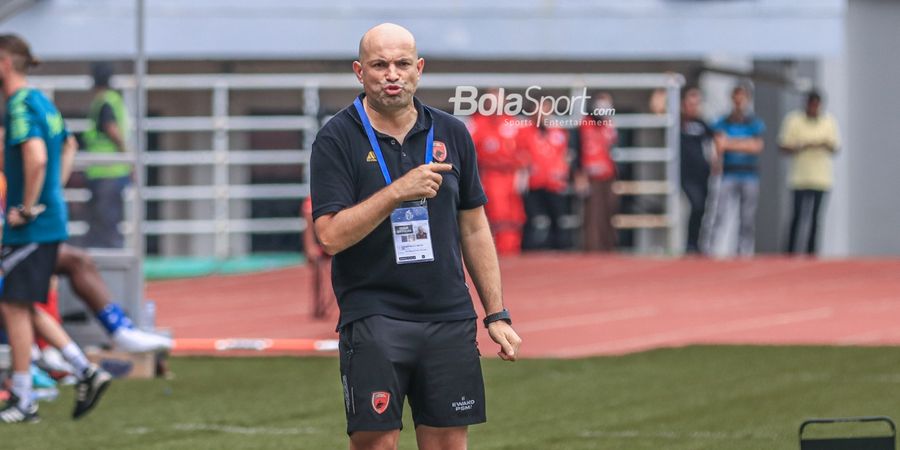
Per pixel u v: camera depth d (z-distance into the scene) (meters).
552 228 73.75
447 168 18.31
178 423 31.25
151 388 36.44
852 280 63.16
